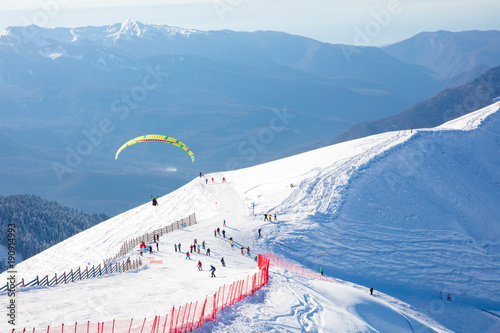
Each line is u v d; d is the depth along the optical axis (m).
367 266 59.44
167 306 26.41
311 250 61.53
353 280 56.00
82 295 30.64
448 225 73.62
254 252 58.22
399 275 58.31
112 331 21.34
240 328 22.67
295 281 33.28
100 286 34.78
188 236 63.28
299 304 28.03
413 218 74.12
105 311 25.84
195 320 22.97
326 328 25.25
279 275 34.53
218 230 64.25
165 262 48.94
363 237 66.69
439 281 57.78
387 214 74.56
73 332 21.62
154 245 58.41
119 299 29.00
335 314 27.67
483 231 73.44
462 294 55.47
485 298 55.00
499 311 52.34
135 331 21.38
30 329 22.30
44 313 25.69
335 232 67.25
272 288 30.52
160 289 32.34
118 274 41.81
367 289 52.12
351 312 30.67
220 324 22.83
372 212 74.56
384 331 29.94
